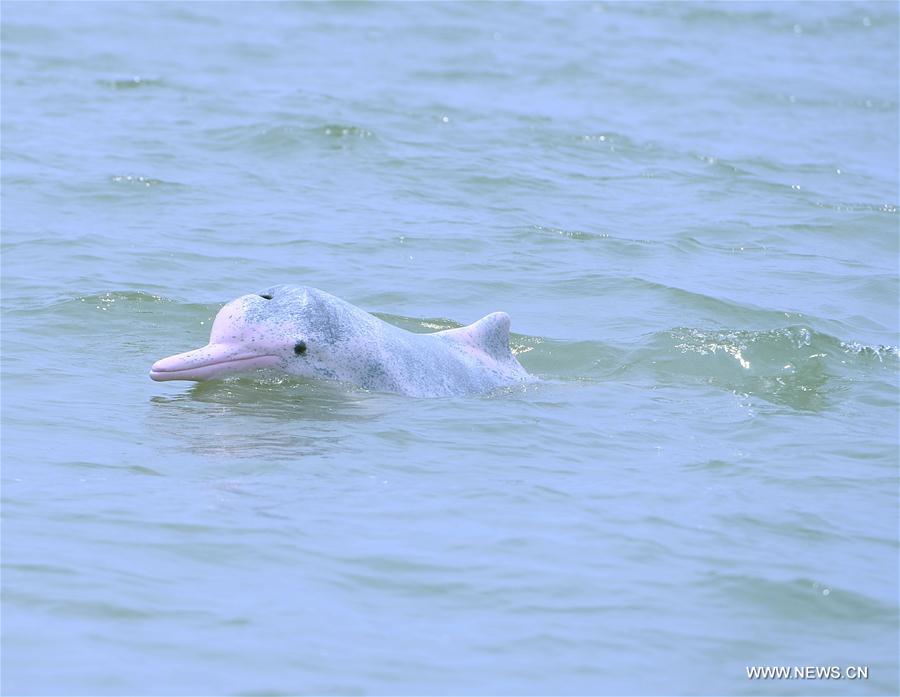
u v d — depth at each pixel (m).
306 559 30.22
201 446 37.97
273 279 58.66
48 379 44.34
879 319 57.91
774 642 27.81
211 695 24.39
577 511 34.03
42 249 60.81
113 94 95.12
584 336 53.66
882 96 116.44
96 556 29.72
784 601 29.56
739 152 92.19
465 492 35.06
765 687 26.03
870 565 31.69
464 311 56.44
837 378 49.22
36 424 39.38
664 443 40.50
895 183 86.25
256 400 42.78
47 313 51.91
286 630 26.97
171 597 28.05
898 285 63.34
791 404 45.91
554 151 88.12
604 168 84.94
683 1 155.00
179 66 105.94
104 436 38.59
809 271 65.12
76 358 47.19
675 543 32.28
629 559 31.22
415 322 54.09
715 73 120.56
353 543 31.25
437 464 37.28
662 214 74.88
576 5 147.25
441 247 65.31
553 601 28.92
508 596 29.03
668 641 27.55
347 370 44.41
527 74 113.81
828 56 133.88
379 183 77.06
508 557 30.95
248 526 31.86
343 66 110.38
